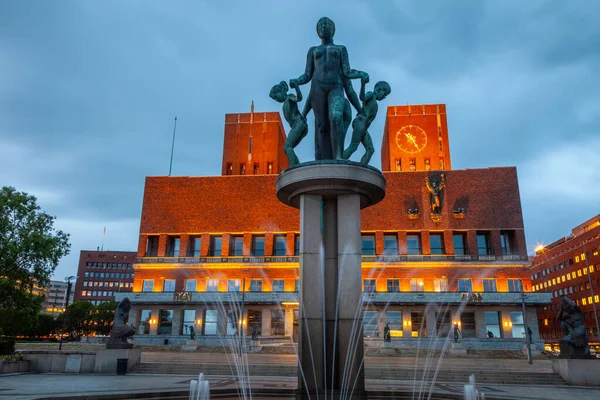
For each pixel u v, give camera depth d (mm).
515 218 59125
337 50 15078
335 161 13266
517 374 24828
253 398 16609
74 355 26297
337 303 12953
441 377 24891
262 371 27156
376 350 45750
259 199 63031
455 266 57750
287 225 61594
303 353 12562
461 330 54500
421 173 61594
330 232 13859
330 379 12555
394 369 27297
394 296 55125
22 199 32844
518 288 56812
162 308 58625
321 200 13812
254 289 59500
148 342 56312
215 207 63438
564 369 23766
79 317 103875
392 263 58438
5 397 14883
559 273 106688
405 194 61000
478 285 57062
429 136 75688
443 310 54844
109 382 20953
